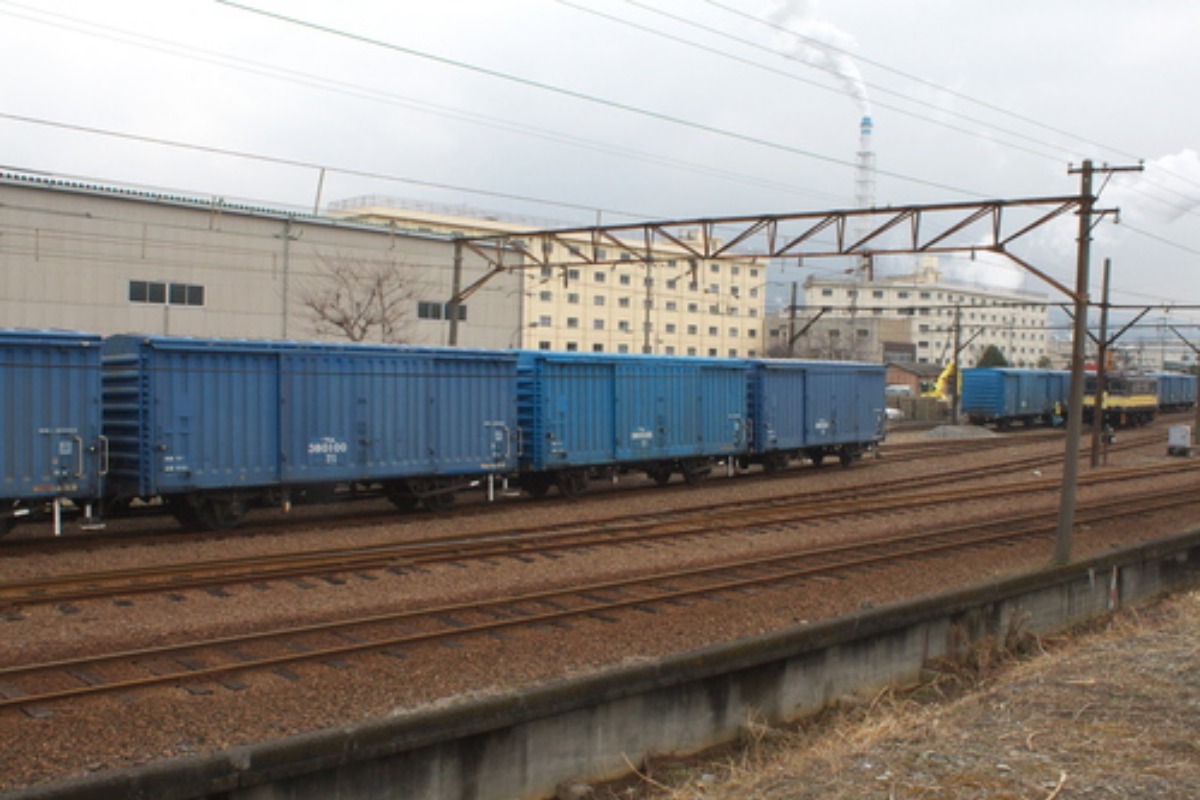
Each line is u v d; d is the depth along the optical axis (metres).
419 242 42.56
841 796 6.76
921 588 14.33
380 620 11.34
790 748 9.35
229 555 15.58
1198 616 12.78
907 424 61.41
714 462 29.28
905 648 11.46
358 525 19.03
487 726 7.70
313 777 6.92
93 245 33.50
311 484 19.53
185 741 7.80
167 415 17.20
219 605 12.20
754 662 9.62
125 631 10.89
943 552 16.94
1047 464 35.53
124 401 17.34
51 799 5.84
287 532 18.12
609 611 12.22
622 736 8.70
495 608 12.30
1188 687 8.94
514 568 14.94
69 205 32.94
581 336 69.38
